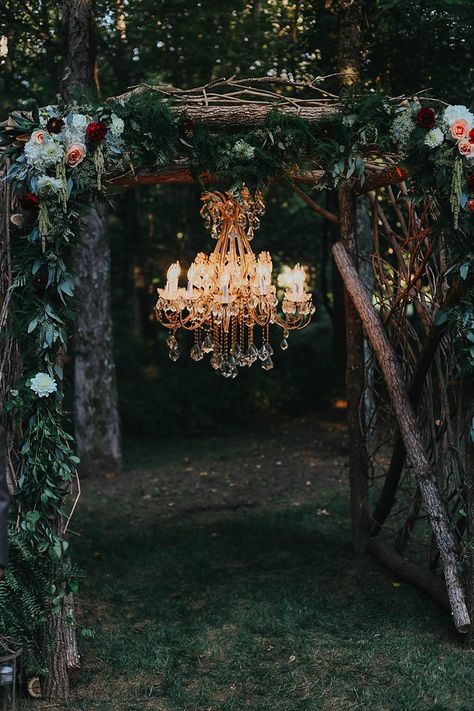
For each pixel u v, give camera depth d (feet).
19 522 12.46
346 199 19.11
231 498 27.81
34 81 32.22
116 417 32.68
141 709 12.51
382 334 17.07
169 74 31.48
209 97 13.78
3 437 11.35
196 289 16.19
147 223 57.88
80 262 31.53
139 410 43.98
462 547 14.79
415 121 13.11
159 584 18.49
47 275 12.34
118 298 63.00
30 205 11.98
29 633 12.67
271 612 16.56
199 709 12.50
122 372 49.42
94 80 26.76
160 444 41.45
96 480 31.27
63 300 12.39
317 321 62.95
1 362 12.42
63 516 12.87
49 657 12.79
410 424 16.05
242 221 16.03
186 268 51.72
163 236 56.70
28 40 28.63
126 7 27.32
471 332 13.85
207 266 16.25
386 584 18.07
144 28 27.94
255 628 15.65
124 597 17.74
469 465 14.47
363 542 20.01
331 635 15.37
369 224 27.78
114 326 55.21
